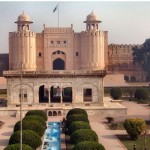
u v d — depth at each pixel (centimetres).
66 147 3416
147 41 11819
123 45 11625
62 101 6134
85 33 10031
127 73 11644
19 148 2725
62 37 10238
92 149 2825
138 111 6056
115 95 7812
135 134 3784
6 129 4444
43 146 3534
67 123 4144
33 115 4356
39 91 6144
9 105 5847
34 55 10006
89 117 5441
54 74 5828
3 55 11244
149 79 11731
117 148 3431
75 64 10250
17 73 5812
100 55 9988
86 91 7362
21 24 10025
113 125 4594
